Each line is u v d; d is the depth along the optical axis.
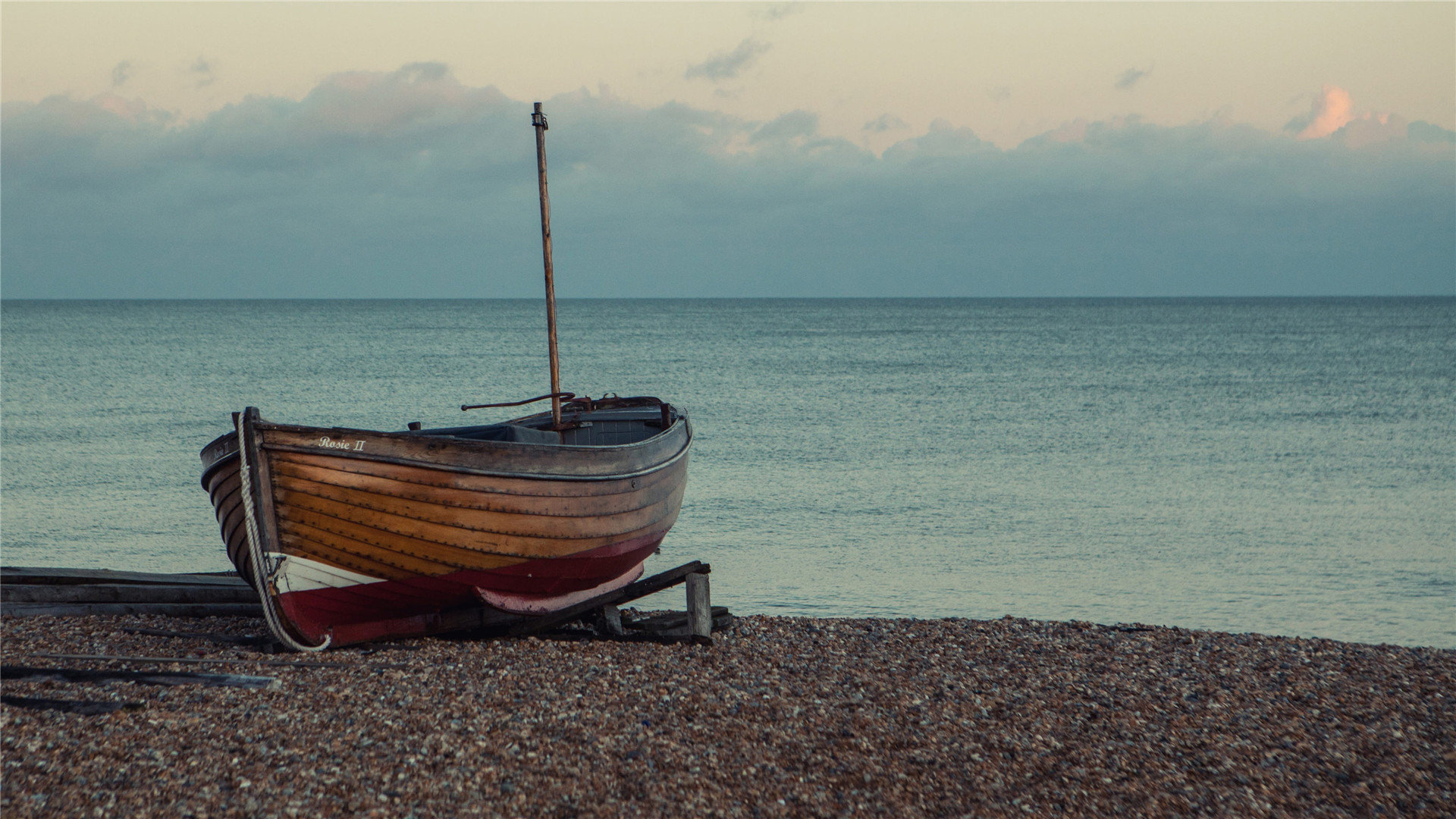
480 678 8.97
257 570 9.09
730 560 19.38
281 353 87.62
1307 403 51.28
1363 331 142.00
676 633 11.66
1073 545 21.11
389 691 8.38
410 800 6.36
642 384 61.75
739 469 30.69
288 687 8.36
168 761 6.64
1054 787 7.23
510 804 6.43
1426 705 9.32
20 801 5.96
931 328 154.12
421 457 9.27
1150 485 28.55
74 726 7.12
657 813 6.43
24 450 32.50
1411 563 19.81
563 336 127.00
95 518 22.92
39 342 99.88
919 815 6.68
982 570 18.97
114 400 48.66
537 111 11.74
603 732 7.74
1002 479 29.41
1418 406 50.06
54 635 9.98
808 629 12.34
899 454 33.91
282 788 6.37
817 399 52.53
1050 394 55.53
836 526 22.73
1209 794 7.20
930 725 8.38
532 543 10.17
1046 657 10.95
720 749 7.54
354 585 9.56
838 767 7.36
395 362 78.31
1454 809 7.10
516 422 13.14
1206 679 10.05
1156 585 18.06
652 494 11.66
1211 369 74.44
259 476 8.91
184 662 8.95
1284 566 19.52
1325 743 8.27
